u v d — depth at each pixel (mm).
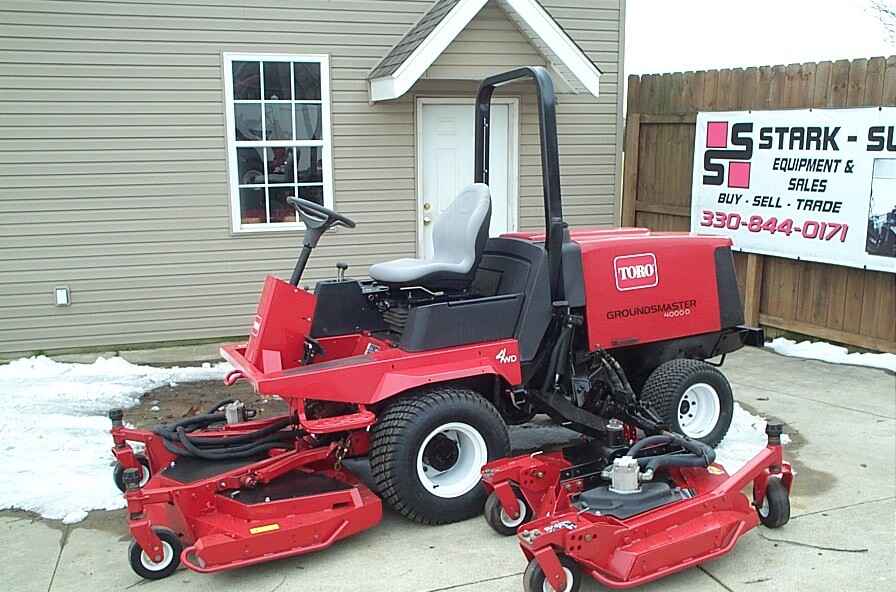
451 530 4023
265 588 3514
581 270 4383
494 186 8539
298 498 3709
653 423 4328
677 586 3455
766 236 7582
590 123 8781
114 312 7598
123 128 7355
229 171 7652
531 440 5293
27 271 7328
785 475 3959
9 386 6449
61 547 3908
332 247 8062
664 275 4688
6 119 7090
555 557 3174
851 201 6730
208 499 3723
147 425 5570
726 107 7992
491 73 7633
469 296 4629
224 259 7789
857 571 3553
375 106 7965
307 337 4152
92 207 7391
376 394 3918
